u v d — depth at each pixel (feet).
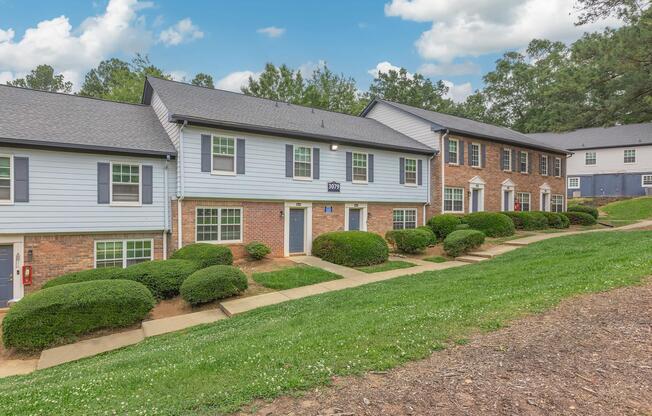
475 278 30.37
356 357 13.58
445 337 15.25
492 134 74.59
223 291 32.22
